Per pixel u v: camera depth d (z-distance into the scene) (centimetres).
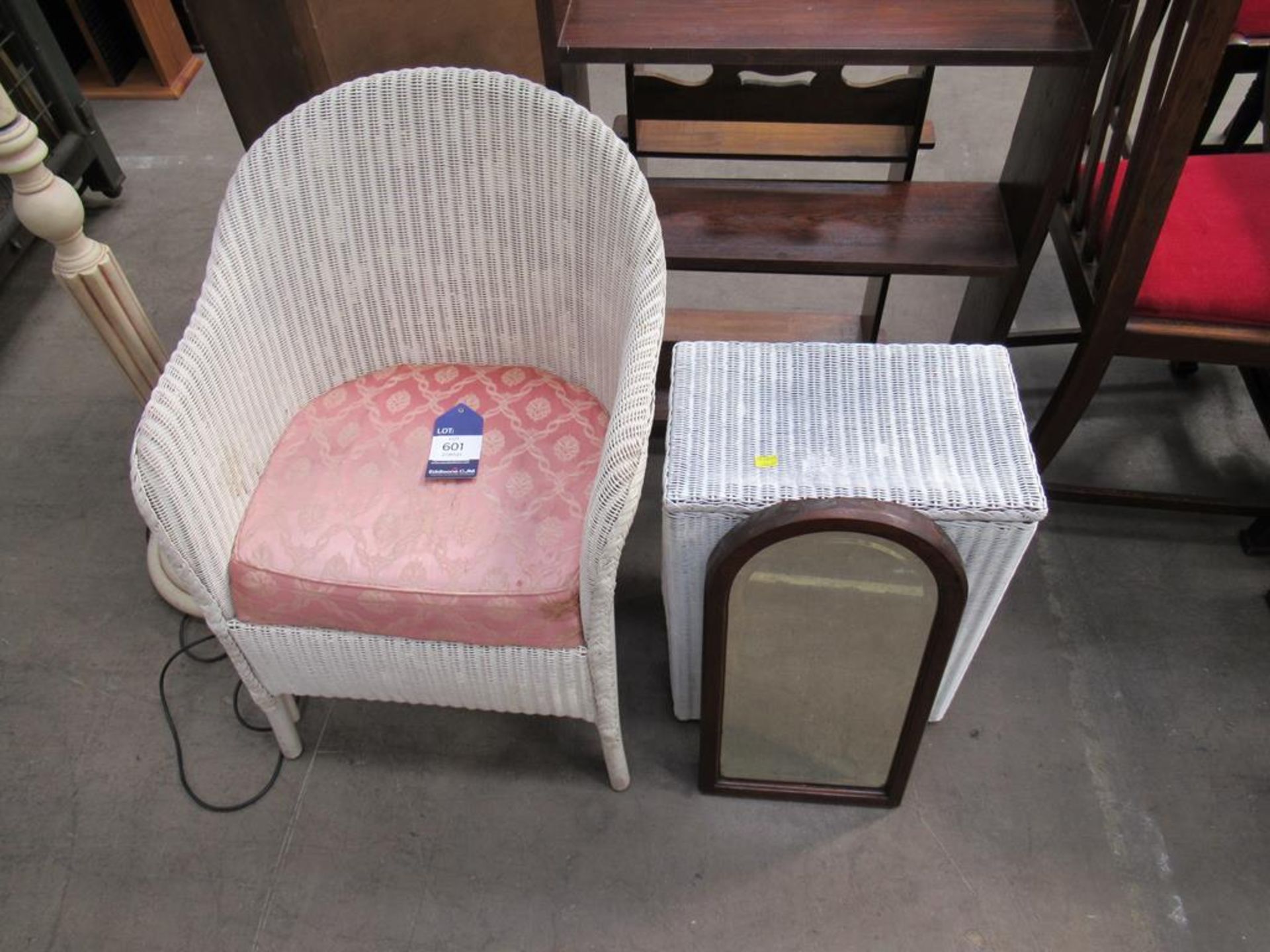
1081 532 166
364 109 116
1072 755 142
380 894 132
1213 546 164
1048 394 187
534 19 159
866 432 113
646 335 102
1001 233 149
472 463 123
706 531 110
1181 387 185
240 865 135
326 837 137
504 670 118
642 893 131
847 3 129
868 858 133
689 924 128
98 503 176
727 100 155
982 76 259
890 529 99
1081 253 147
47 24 204
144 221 230
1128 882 130
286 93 150
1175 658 151
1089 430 179
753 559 106
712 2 131
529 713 131
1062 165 131
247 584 115
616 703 124
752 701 128
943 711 142
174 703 150
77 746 146
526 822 138
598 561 101
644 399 98
